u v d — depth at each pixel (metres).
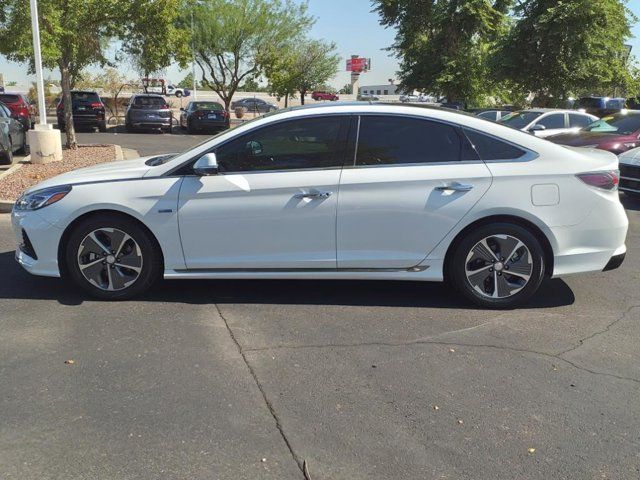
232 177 4.66
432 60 26.33
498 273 4.80
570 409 3.38
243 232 4.70
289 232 4.68
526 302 5.02
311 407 3.34
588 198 4.68
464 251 4.74
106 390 3.48
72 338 4.18
